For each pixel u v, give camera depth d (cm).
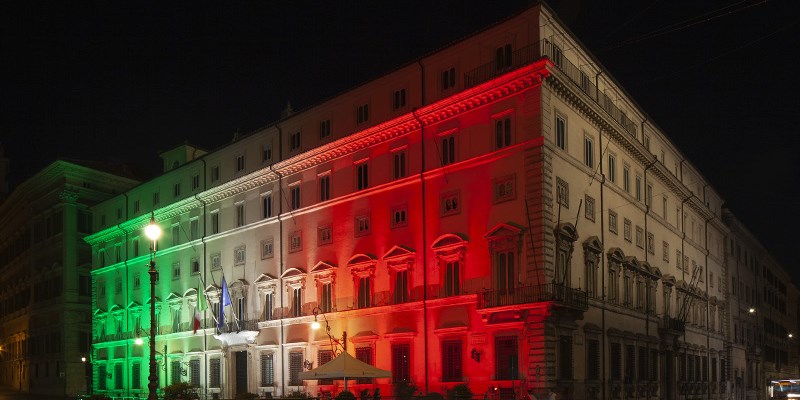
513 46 3888
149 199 7088
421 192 4300
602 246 4200
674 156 6116
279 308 5259
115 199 7731
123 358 7144
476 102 4012
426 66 4369
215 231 6084
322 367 3634
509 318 3647
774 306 10475
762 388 8725
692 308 6088
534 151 3694
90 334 8325
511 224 3738
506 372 3647
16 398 7619
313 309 4925
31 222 9325
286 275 5222
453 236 4019
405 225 4375
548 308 3456
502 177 3847
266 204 5578
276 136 5506
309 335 4941
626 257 4569
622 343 4344
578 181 4022
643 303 4841
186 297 6266
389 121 4478
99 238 7881
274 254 5397
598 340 4028
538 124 3691
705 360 6209
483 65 4028
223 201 6019
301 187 5234
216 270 5984
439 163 4216
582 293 3716
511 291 3641
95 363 7694
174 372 6334
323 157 5009
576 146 4047
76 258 8319
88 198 8475
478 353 3797
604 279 4216
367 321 4516
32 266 9206
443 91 4241
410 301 4244
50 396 8000
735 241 8062
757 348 8438
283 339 5166
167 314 6519
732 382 6962
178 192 6625
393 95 4578
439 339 4038
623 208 4666
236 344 5550
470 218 3988
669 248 5600
